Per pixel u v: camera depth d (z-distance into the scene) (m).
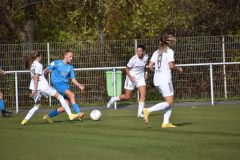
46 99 66.88
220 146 33.41
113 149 33.22
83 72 66.94
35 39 83.25
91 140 36.84
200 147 33.16
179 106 62.88
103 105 66.75
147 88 69.31
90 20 84.12
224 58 69.69
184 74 69.06
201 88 69.31
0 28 79.50
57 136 39.12
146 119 42.22
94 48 67.19
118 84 64.75
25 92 65.75
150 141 35.72
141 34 83.12
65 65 48.09
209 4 84.62
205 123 44.75
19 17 80.31
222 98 69.75
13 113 61.16
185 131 39.91
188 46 68.94
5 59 65.44
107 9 79.31
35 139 37.97
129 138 37.25
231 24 83.81
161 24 83.00
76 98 66.94
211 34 83.44
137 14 83.00
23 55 65.56
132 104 67.06
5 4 78.56
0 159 30.97
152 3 84.00
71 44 66.62
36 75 47.03
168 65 41.69
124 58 67.62
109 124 45.53
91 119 49.94
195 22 83.06
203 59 69.31
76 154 31.92
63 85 48.22
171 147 33.38
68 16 84.12
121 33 82.12
